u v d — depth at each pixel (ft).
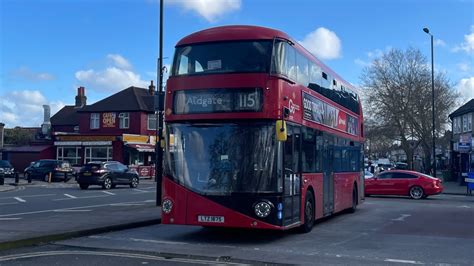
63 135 179.83
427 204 78.74
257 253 33.94
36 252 33.68
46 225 44.14
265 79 36.19
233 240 39.63
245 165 35.96
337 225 50.11
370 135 180.86
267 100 35.94
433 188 91.56
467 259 32.32
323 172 48.08
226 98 36.55
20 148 188.65
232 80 36.58
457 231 46.06
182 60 38.34
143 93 201.16
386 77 177.78
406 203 80.69
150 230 45.09
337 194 53.67
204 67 37.50
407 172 93.71
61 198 81.76
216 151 36.60
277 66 36.63
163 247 36.06
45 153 184.24
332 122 51.98
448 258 32.65
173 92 38.11
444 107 172.76
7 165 156.56
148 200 77.56
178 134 37.73
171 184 37.29
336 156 53.57
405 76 175.73
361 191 67.15
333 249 35.76
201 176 36.63
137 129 186.50
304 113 42.09
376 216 59.21
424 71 175.32
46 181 138.72
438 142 195.62
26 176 145.38
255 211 35.37
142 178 169.27
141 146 174.19
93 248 35.50
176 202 36.99
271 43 36.91
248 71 36.45
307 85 43.60
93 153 176.55
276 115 35.91
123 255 32.73
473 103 165.27
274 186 35.65
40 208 63.57
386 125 177.68
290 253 34.01
